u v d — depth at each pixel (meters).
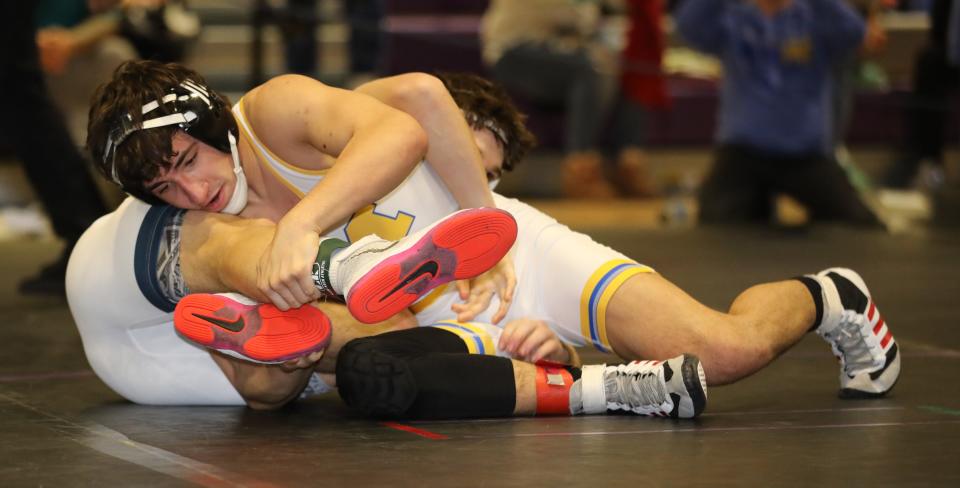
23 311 7.12
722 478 3.47
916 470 3.57
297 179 4.46
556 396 4.28
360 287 3.83
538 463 3.63
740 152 12.27
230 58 16.05
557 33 14.66
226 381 4.61
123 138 4.18
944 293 7.97
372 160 4.04
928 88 14.55
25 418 4.38
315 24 12.09
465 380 4.20
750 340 4.41
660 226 12.30
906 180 14.95
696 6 12.10
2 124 7.76
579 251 4.78
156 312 4.57
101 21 11.74
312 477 3.48
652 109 15.53
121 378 4.64
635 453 3.75
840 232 11.61
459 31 15.85
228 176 4.34
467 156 4.51
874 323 4.66
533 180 15.78
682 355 4.24
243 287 4.16
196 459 3.71
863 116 16.62
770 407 4.51
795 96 11.99
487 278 4.80
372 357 4.12
